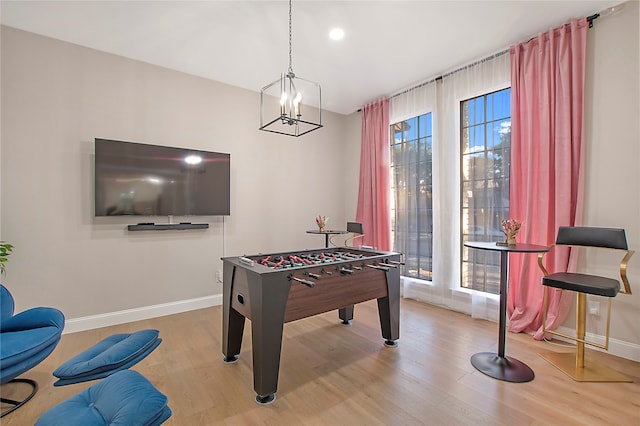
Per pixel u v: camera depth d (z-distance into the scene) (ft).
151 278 10.66
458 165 11.30
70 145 9.29
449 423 5.35
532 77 9.07
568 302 8.47
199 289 11.66
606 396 6.09
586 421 5.37
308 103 14.75
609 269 7.89
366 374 6.95
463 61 10.70
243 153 12.78
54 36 8.98
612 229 7.18
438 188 11.91
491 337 8.93
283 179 14.02
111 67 9.95
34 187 8.79
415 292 12.72
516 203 9.48
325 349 8.23
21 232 8.61
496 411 5.65
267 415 5.60
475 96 10.84
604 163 7.98
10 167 8.48
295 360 7.62
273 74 11.52
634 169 7.57
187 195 11.09
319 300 6.95
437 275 11.89
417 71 11.44
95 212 9.45
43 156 8.91
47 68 8.98
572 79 8.31
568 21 8.41
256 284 6.21
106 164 9.57
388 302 8.43
